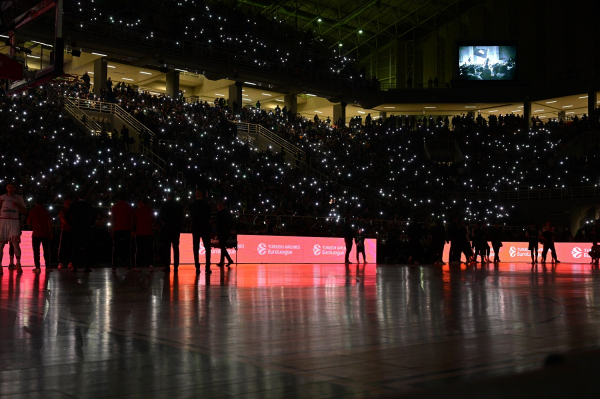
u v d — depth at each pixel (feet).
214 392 7.94
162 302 19.88
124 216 41.32
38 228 40.27
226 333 13.24
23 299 20.67
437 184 126.62
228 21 138.82
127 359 10.22
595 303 20.72
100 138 87.76
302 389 8.08
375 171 122.62
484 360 10.19
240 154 104.58
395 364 9.86
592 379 5.48
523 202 123.95
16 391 8.00
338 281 32.53
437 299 21.89
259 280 32.71
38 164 75.61
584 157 124.67
